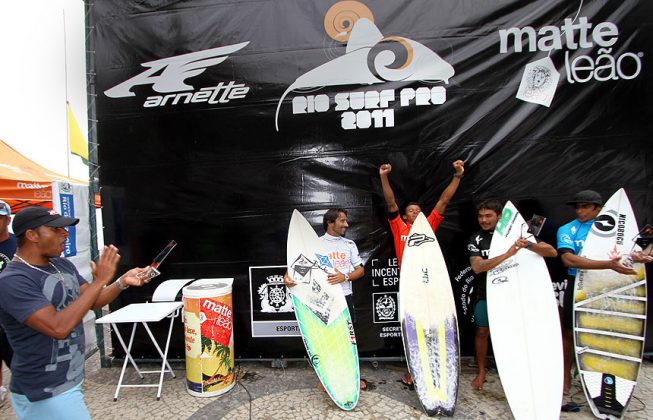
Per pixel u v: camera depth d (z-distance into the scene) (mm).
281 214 3037
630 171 2869
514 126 2908
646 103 2854
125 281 1705
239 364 3086
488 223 2566
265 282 3053
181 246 3092
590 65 2869
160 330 3154
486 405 2414
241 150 3043
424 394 2375
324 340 2602
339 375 2518
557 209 2908
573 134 2889
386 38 2945
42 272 1417
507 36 2898
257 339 3072
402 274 2629
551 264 2904
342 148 2994
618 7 2846
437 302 2596
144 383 2850
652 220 2865
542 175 2910
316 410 2406
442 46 2924
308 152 3012
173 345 3154
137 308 2693
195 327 2584
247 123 3035
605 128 2875
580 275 2486
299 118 3010
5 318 1369
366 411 2379
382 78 2959
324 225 2783
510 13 2895
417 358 2482
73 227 3148
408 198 2973
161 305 2762
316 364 2535
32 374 1386
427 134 2951
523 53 2896
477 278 2670
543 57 2889
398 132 2963
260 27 3014
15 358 1406
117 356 3170
